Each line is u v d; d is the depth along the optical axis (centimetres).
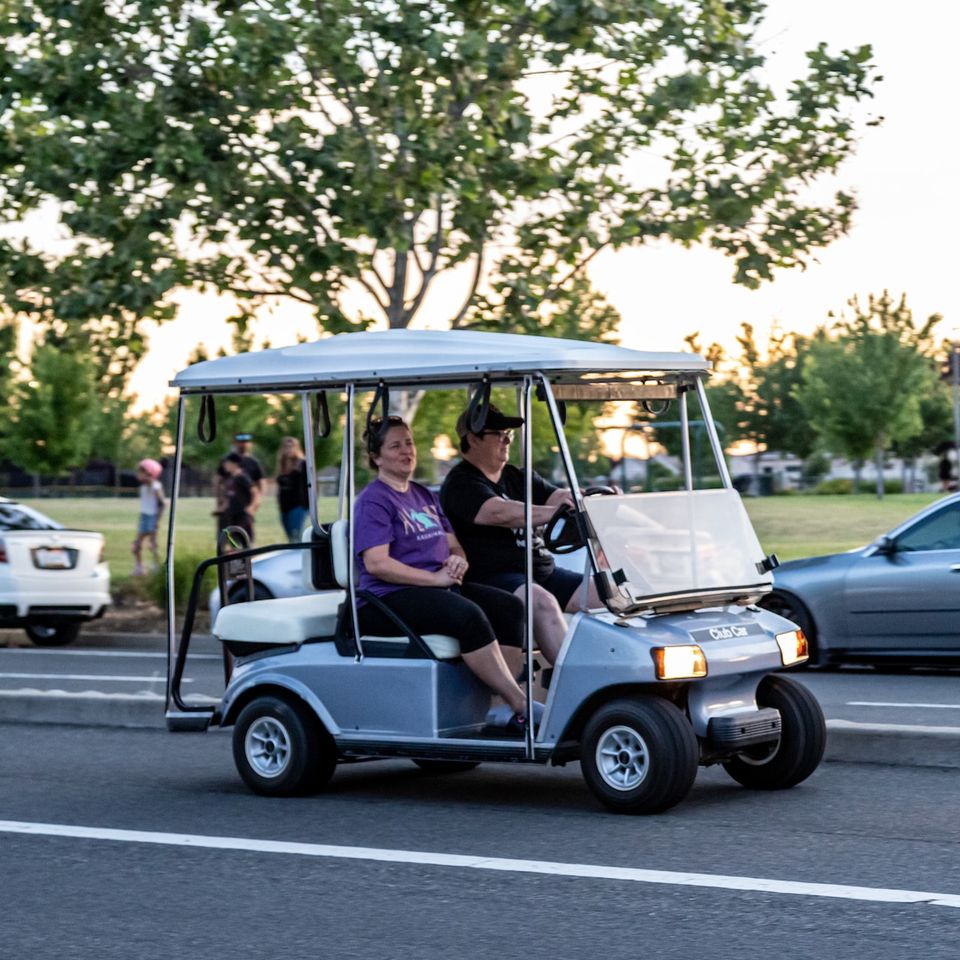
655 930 729
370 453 1071
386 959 696
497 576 1084
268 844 932
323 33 2191
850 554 1775
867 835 921
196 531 5425
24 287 2575
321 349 1075
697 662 975
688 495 1037
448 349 1029
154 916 777
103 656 2145
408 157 2209
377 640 1054
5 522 2328
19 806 1072
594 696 992
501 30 2288
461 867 861
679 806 1016
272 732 1094
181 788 1134
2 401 7981
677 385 1092
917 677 1744
